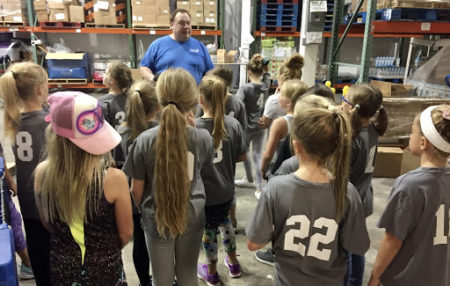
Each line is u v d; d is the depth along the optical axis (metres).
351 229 1.14
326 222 1.11
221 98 1.72
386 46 8.13
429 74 4.43
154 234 1.44
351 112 1.57
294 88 1.99
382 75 6.86
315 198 1.10
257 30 6.63
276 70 6.25
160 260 1.49
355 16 4.45
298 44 7.76
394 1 3.53
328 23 6.67
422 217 1.18
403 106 3.68
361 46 8.06
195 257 1.56
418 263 1.22
